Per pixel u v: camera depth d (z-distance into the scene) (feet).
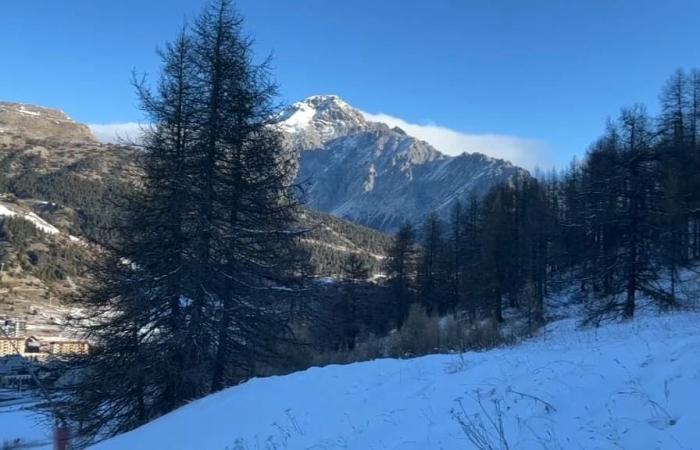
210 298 61.11
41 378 60.03
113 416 59.11
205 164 61.41
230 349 62.18
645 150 101.76
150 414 59.77
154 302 58.54
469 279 176.35
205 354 59.16
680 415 19.16
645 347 28.35
